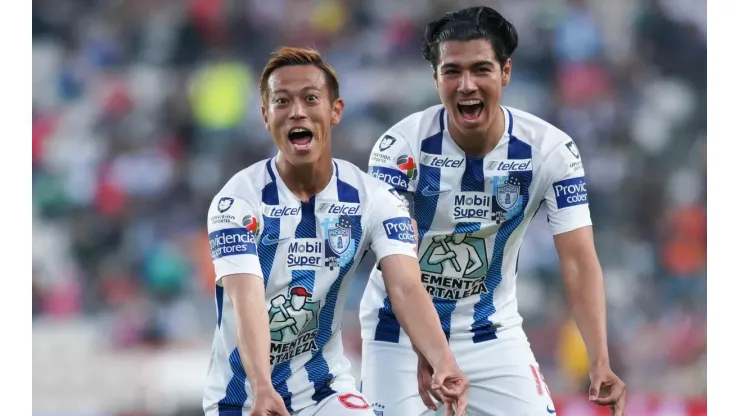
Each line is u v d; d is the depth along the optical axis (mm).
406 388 16000
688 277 39938
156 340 35812
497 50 14844
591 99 46312
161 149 45781
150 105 47750
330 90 13594
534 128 15844
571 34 47844
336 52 49656
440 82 14953
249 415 13328
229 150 45406
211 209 13578
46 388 30844
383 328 16281
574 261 15461
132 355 32062
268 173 13836
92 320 37719
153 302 37969
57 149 46312
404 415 15914
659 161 44312
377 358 16281
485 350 16266
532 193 15758
